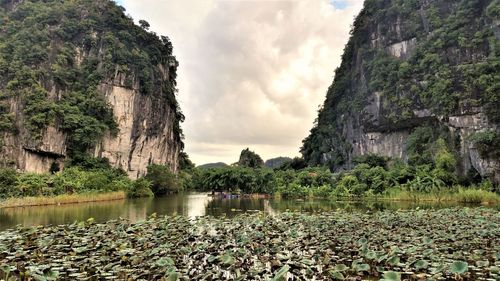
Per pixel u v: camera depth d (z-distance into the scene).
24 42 56.72
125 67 64.44
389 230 14.92
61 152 52.44
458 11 58.47
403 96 60.03
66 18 65.56
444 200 39.06
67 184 38.72
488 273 8.85
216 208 30.19
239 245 12.09
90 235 12.84
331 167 73.44
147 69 68.31
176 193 63.12
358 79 72.69
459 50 55.88
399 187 44.16
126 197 45.66
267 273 9.17
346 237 13.12
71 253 10.41
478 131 48.56
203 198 47.06
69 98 57.69
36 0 68.38
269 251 11.19
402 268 9.36
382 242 12.41
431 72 57.38
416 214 20.30
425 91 57.03
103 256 10.14
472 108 49.59
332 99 80.19
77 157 53.44
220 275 8.85
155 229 14.45
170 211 27.27
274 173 53.94
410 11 66.44
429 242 11.70
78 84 59.56
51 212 25.72
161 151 71.69
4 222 19.83
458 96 51.53
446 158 46.38
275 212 25.95
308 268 9.15
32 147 49.03
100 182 44.06
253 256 11.01
